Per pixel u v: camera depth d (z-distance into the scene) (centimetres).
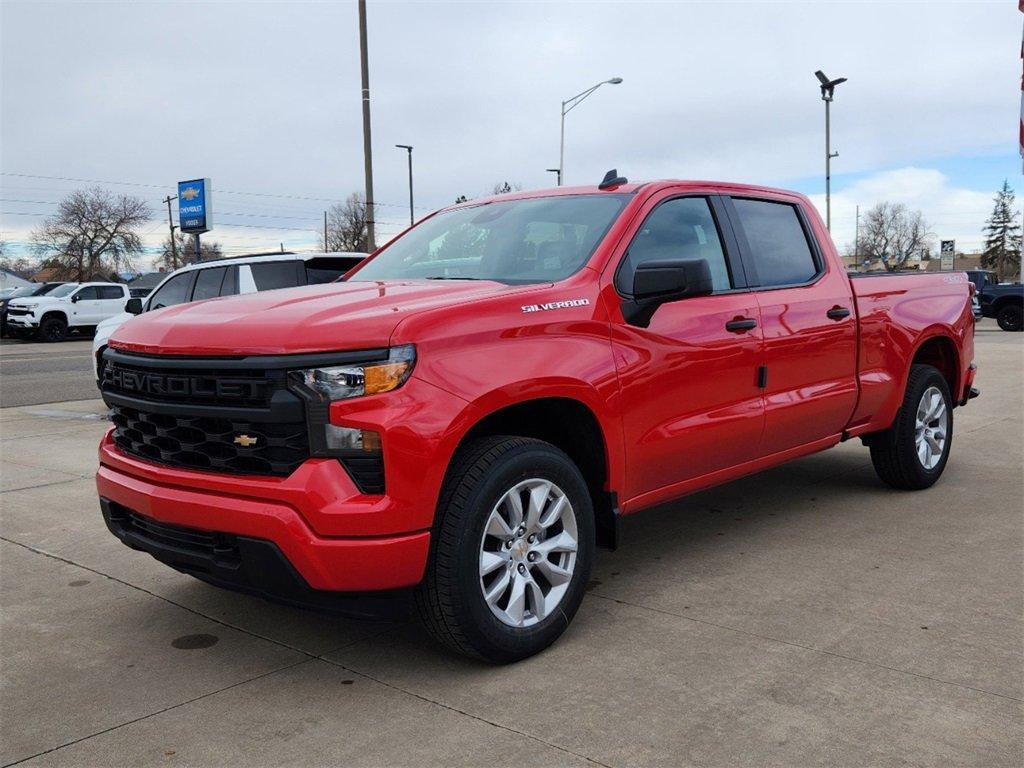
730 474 447
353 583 298
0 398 1274
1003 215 10925
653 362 386
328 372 297
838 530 499
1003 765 256
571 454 385
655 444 389
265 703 308
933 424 593
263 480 304
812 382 483
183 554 329
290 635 369
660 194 422
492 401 319
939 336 589
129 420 357
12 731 292
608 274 380
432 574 313
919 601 387
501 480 321
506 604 334
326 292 369
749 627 362
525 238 418
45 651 358
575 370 350
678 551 468
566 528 351
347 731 286
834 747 268
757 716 287
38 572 458
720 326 421
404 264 453
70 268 8238
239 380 307
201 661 345
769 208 495
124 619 391
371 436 295
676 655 336
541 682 317
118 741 284
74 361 1970
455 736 280
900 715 286
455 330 318
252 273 991
